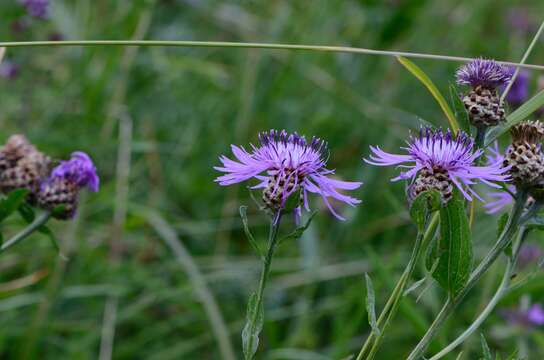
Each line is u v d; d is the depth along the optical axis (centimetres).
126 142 633
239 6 855
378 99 836
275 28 811
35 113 715
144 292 621
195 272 566
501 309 532
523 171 280
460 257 266
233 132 764
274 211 270
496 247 286
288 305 643
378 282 547
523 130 286
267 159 276
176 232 668
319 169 280
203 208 723
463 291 276
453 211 264
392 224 676
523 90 467
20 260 596
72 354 548
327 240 678
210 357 600
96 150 655
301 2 866
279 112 793
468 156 279
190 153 757
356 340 575
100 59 739
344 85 809
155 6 769
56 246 370
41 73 732
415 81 878
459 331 569
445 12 970
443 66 905
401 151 763
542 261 292
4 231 586
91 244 622
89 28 732
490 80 303
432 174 274
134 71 763
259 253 264
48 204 365
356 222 703
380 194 729
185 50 838
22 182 365
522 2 1057
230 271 623
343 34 867
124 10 715
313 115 807
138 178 729
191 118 787
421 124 289
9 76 699
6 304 532
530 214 286
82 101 695
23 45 383
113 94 722
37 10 695
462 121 299
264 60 822
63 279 559
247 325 263
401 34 814
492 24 1024
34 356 532
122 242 638
